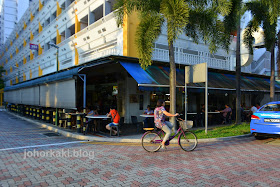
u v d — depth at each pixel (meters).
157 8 9.62
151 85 9.84
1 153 6.50
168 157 5.98
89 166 5.18
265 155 6.15
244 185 4.00
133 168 5.00
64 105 11.98
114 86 15.74
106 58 9.87
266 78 19.05
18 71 43.16
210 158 5.86
